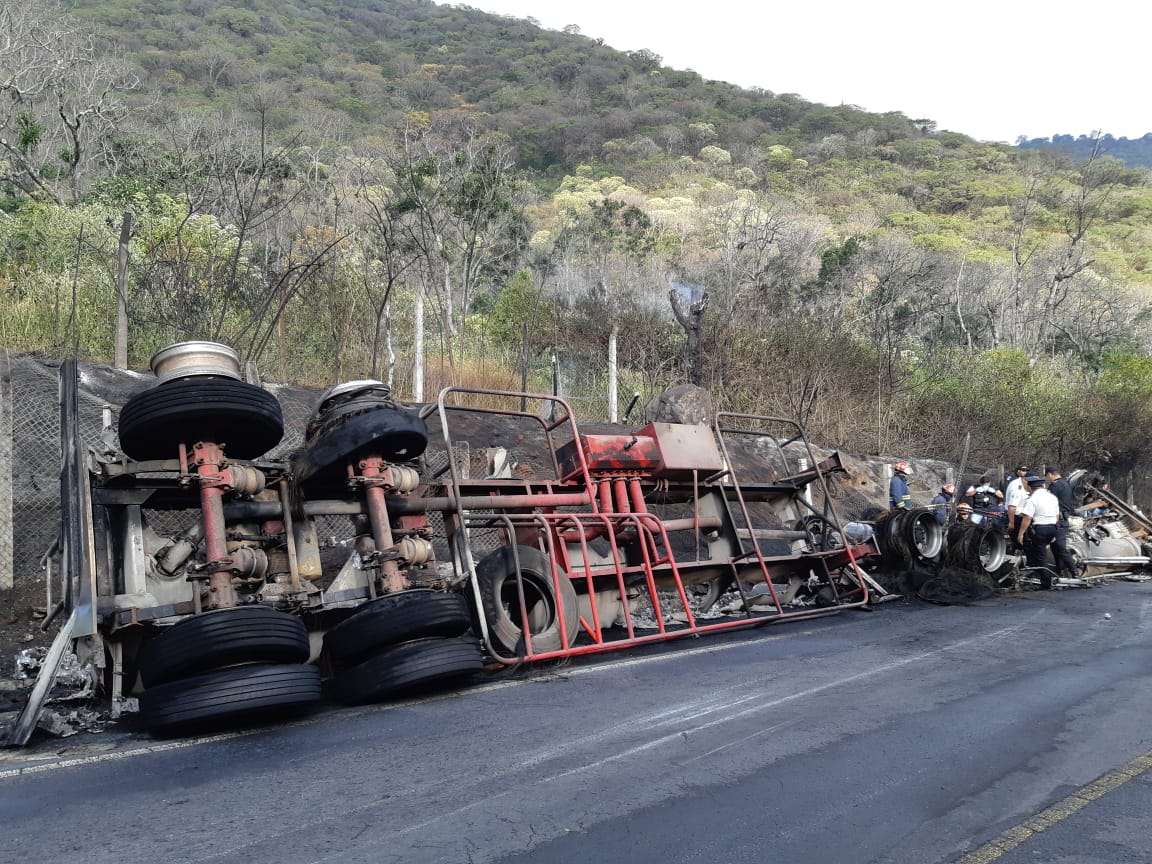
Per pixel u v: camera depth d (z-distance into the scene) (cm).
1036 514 1451
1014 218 7831
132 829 405
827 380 1948
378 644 654
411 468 777
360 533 784
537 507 898
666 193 7825
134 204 1653
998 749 539
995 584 1358
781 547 1209
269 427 668
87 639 649
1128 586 1507
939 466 1994
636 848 387
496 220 2459
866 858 387
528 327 1739
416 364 1277
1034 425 2419
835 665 773
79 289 1248
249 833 399
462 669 666
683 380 1802
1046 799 462
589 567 845
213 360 683
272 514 723
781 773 486
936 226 7425
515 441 1302
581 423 1439
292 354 1305
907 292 3825
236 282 1300
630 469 993
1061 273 4528
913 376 2234
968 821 430
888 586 1266
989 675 742
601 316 1912
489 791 452
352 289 1405
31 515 904
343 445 716
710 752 520
